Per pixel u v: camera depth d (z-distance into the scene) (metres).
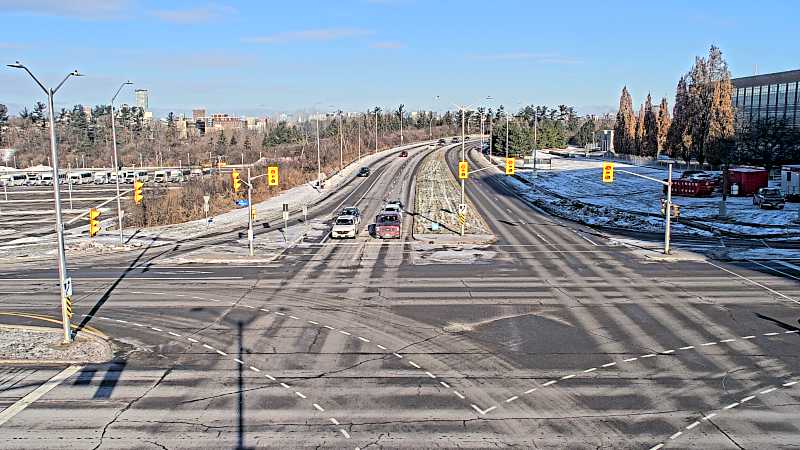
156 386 18.92
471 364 20.56
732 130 72.38
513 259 39.09
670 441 15.18
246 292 30.94
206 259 40.03
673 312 26.48
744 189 67.88
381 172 98.06
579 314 26.34
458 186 81.81
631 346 22.19
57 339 23.56
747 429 15.80
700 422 16.20
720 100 72.38
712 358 20.92
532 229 51.75
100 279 34.75
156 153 179.12
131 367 20.56
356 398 17.89
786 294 29.41
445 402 17.58
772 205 57.00
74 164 168.88
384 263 38.28
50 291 32.06
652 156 109.19
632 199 68.81
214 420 16.55
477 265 37.28
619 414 16.70
